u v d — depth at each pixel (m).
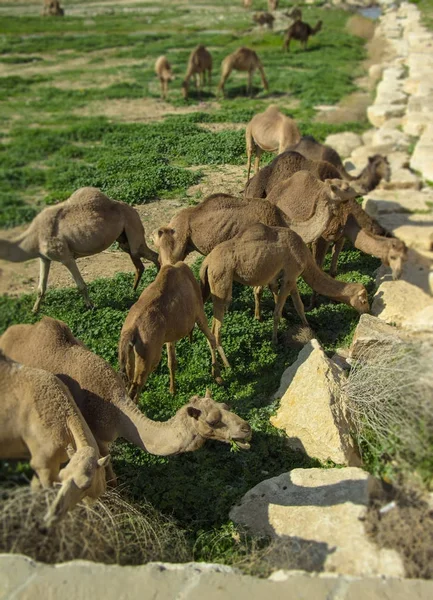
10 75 18.83
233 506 5.57
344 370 6.93
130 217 7.57
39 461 5.11
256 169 11.53
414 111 14.43
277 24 29.12
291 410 6.28
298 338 7.50
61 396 5.18
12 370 5.18
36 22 29.31
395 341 6.51
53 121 13.66
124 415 5.47
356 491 5.29
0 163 10.40
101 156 11.10
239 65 16.78
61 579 4.57
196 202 9.95
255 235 7.06
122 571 4.62
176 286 6.36
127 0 38.84
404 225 9.52
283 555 4.96
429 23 27.28
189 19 31.11
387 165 10.81
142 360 6.07
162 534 5.25
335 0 35.12
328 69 19.88
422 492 5.17
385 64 20.42
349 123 14.71
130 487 5.78
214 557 5.19
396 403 5.80
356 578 4.60
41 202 8.83
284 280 7.30
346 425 6.03
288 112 15.42
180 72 19.73
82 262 8.66
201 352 7.23
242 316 7.79
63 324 5.83
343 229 8.38
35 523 4.79
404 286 8.17
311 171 8.95
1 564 4.64
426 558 4.80
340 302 8.23
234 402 6.72
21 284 7.72
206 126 14.09
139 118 14.56
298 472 5.57
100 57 22.12
